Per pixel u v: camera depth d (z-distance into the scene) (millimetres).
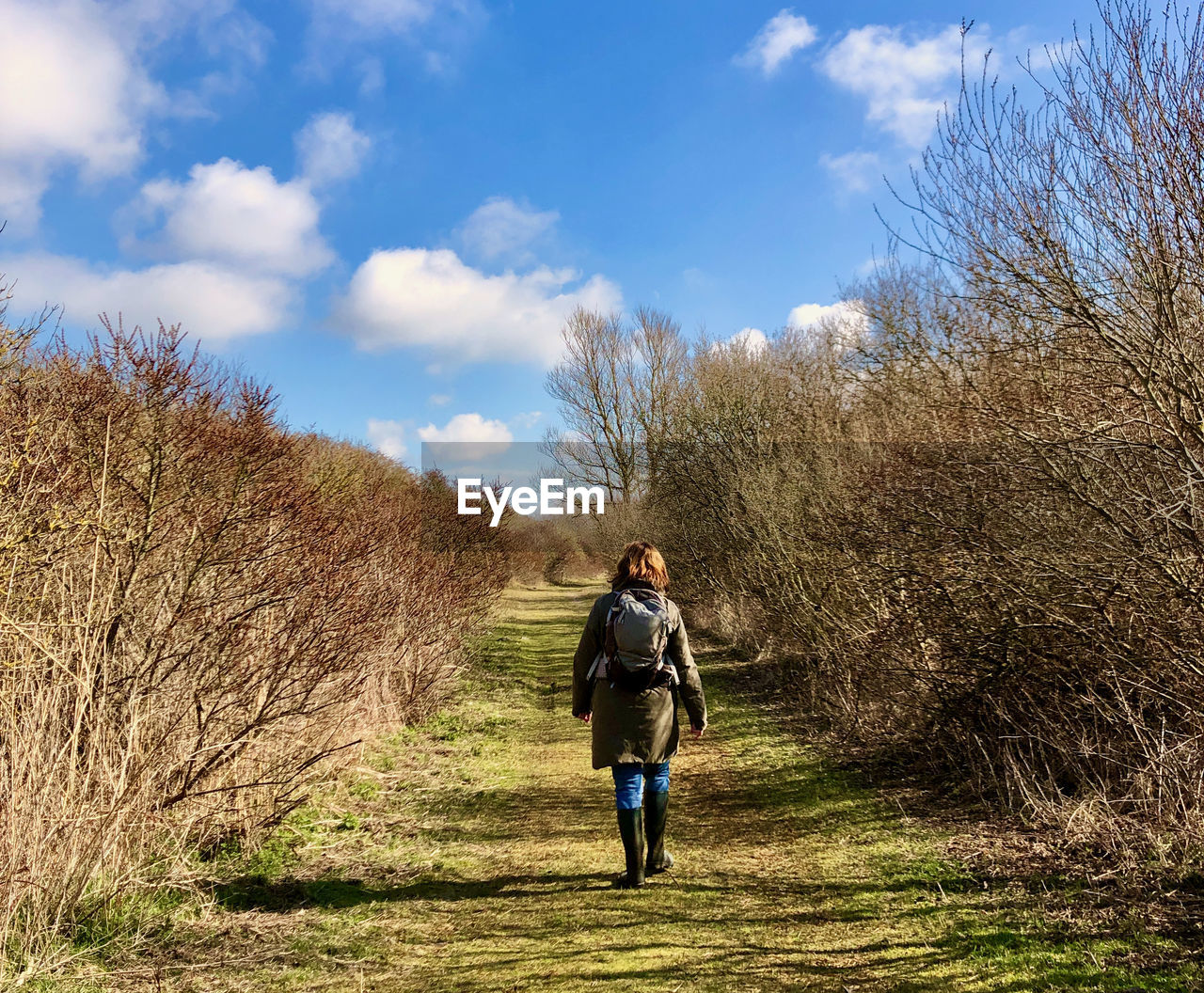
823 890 4059
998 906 3617
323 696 5461
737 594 12664
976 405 5461
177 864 4023
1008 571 5152
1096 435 4680
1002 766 5164
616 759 4242
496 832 5383
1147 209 4078
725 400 13305
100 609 4176
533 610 24625
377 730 7566
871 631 6539
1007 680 5242
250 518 4883
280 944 3572
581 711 4535
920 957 3232
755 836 5031
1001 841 4336
